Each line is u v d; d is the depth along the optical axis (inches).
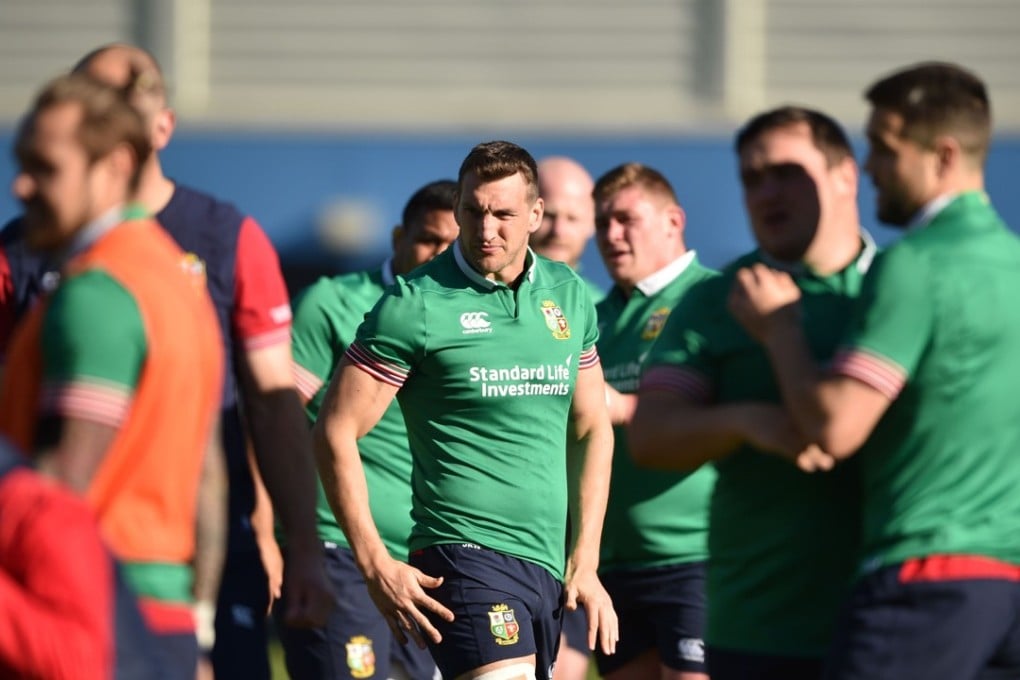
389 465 806.5
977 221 551.5
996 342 534.9
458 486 659.4
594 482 689.6
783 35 1866.4
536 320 662.5
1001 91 1857.8
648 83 1860.2
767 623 586.9
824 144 600.4
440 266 669.3
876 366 531.8
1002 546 529.0
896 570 530.6
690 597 818.8
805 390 544.4
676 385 603.8
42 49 1878.7
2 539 383.2
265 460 589.9
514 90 1851.6
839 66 1863.9
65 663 378.6
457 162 1528.1
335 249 1503.4
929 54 1865.2
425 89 1866.4
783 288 573.6
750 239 1518.2
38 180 421.7
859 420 531.8
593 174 1566.2
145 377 424.8
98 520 426.6
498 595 653.3
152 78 548.7
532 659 661.3
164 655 419.5
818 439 538.0
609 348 870.4
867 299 542.6
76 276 420.8
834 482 580.4
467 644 654.5
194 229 582.9
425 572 666.2
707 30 1861.5
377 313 655.8
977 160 560.7
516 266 665.6
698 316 613.0
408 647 844.6
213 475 532.7
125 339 417.4
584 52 1871.3
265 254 597.0
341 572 791.7
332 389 661.9
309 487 589.0
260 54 1870.1
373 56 1865.2
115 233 431.5
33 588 381.1
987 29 1862.7
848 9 1862.7
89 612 382.9
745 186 611.2
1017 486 535.2
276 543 757.9
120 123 428.1
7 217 1517.0
